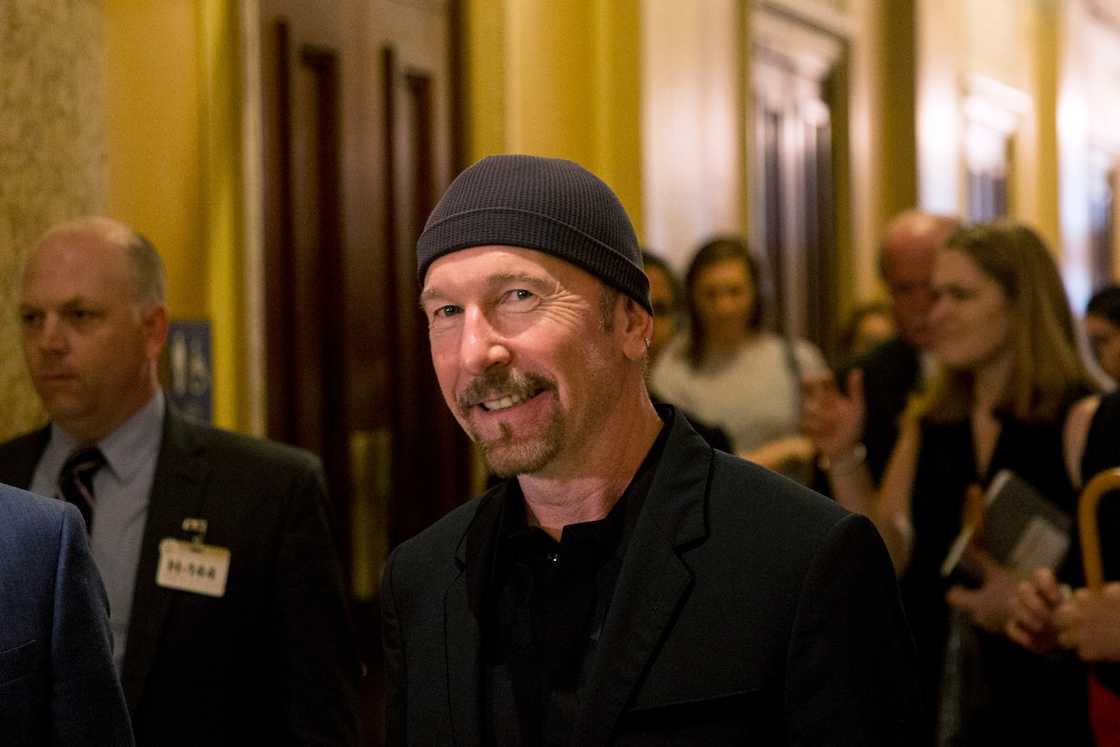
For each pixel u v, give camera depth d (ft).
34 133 8.14
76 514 5.07
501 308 4.37
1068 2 29.66
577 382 4.39
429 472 12.80
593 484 4.61
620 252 4.52
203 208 9.54
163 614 6.82
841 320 20.53
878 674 4.29
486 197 4.40
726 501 4.58
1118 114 34.86
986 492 8.48
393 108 12.18
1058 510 7.95
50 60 8.27
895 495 9.19
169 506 7.02
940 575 8.86
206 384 9.43
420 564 5.08
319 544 7.25
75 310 6.88
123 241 7.05
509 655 4.59
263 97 10.58
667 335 12.19
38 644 4.81
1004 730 8.05
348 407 11.54
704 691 4.25
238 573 6.99
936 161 22.82
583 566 4.54
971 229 8.82
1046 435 8.39
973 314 8.60
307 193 11.17
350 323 11.59
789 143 19.16
